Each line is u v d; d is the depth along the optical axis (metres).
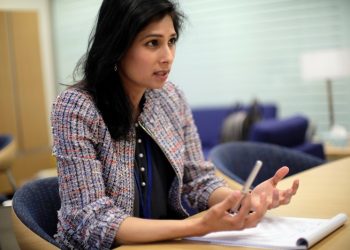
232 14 6.41
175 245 1.30
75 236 1.46
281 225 1.39
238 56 6.43
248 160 2.55
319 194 1.77
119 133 1.57
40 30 7.82
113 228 1.37
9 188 6.58
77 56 8.03
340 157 4.52
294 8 5.87
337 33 5.56
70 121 1.51
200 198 1.78
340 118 5.64
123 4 1.46
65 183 1.48
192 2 6.75
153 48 1.49
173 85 1.91
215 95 6.73
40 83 7.21
